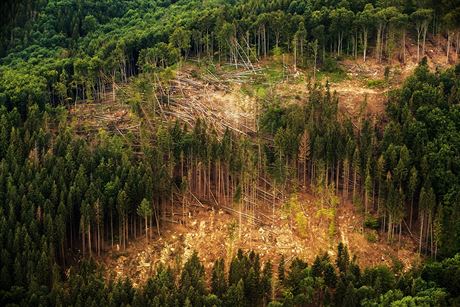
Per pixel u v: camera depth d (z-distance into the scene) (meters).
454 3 161.38
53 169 136.50
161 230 138.62
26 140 144.25
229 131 146.75
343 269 125.56
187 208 141.50
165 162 145.12
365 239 135.88
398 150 137.62
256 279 122.06
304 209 140.62
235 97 162.50
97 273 127.25
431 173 134.50
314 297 122.62
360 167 139.38
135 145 150.88
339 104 157.12
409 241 136.00
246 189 140.62
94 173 138.50
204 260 133.62
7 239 125.12
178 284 124.75
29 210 129.12
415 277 124.31
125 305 118.12
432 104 144.50
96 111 164.25
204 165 143.00
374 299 117.94
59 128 152.75
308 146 142.12
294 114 147.62
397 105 147.12
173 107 161.75
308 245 135.12
